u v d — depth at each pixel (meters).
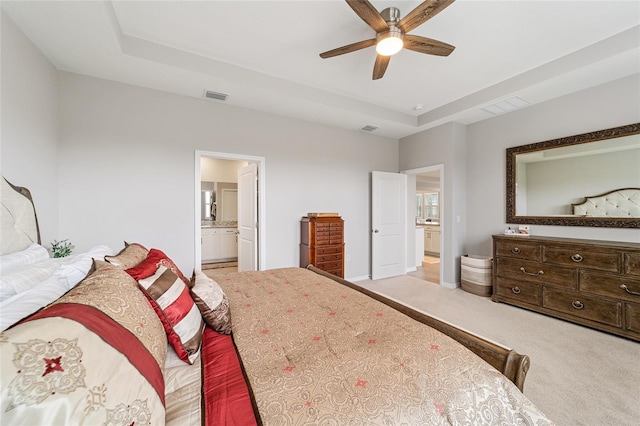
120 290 0.90
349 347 1.11
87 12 1.81
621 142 2.77
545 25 2.18
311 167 4.15
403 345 1.11
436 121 4.07
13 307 0.82
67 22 1.90
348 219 4.55
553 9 2.00
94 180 2.73
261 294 1.81
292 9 2.02
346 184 4.51
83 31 2.00
